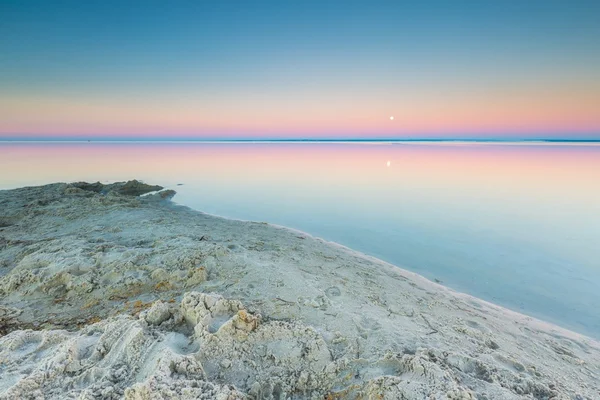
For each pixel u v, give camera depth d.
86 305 5.32
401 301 6.02
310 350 3.89
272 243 9.04
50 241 7.93
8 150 55.50
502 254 9.81
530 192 18.73
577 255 9.73
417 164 34.06
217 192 19.11
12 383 3.12
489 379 3.72
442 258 9.53
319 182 22.64
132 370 3.33
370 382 3.40
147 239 8.29
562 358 4.83
